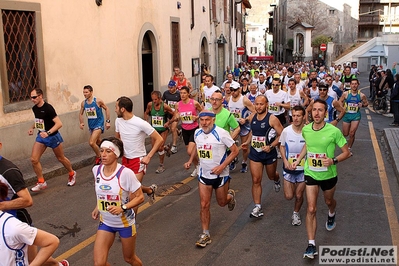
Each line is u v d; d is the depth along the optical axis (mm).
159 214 7219
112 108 13438
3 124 9531
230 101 9547
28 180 8656
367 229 6484
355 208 7359
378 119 17641
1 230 3312
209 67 24344
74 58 11672
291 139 6258
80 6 11820
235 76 29500
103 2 12836
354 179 9047
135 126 6434
